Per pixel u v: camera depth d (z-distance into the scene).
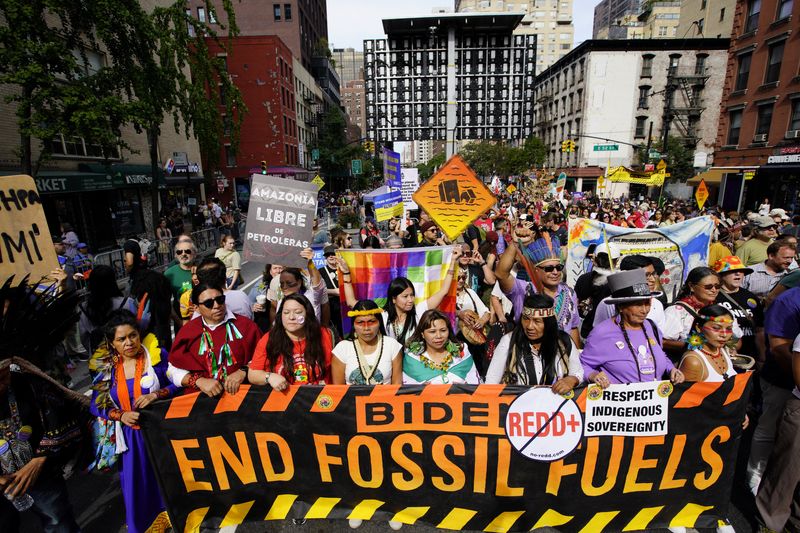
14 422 2.52
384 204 11.34
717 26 43.47
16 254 3.07
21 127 9.46
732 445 2.95
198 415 3.02
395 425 2.99
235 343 3.37
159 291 4.46
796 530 2.92
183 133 26.83
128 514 2.98
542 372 3.11
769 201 22.80
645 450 2.95
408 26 27.36
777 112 21.97
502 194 33.72
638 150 39.53
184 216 25.23
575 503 3.00
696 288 3.77
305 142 52.31
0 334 2.47
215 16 15.30
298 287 4.16
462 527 3.05
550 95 54.34
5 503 2.62
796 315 3.07
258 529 3.13
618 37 55.84
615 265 6.03
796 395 2.87
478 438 2.96
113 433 2.93
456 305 4.60
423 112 28.81
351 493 3.10
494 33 27.50
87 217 18.09
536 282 4.11
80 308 4.34
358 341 3.34
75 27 10.77
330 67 68.69
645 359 3.04
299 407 3.01
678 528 2.99
